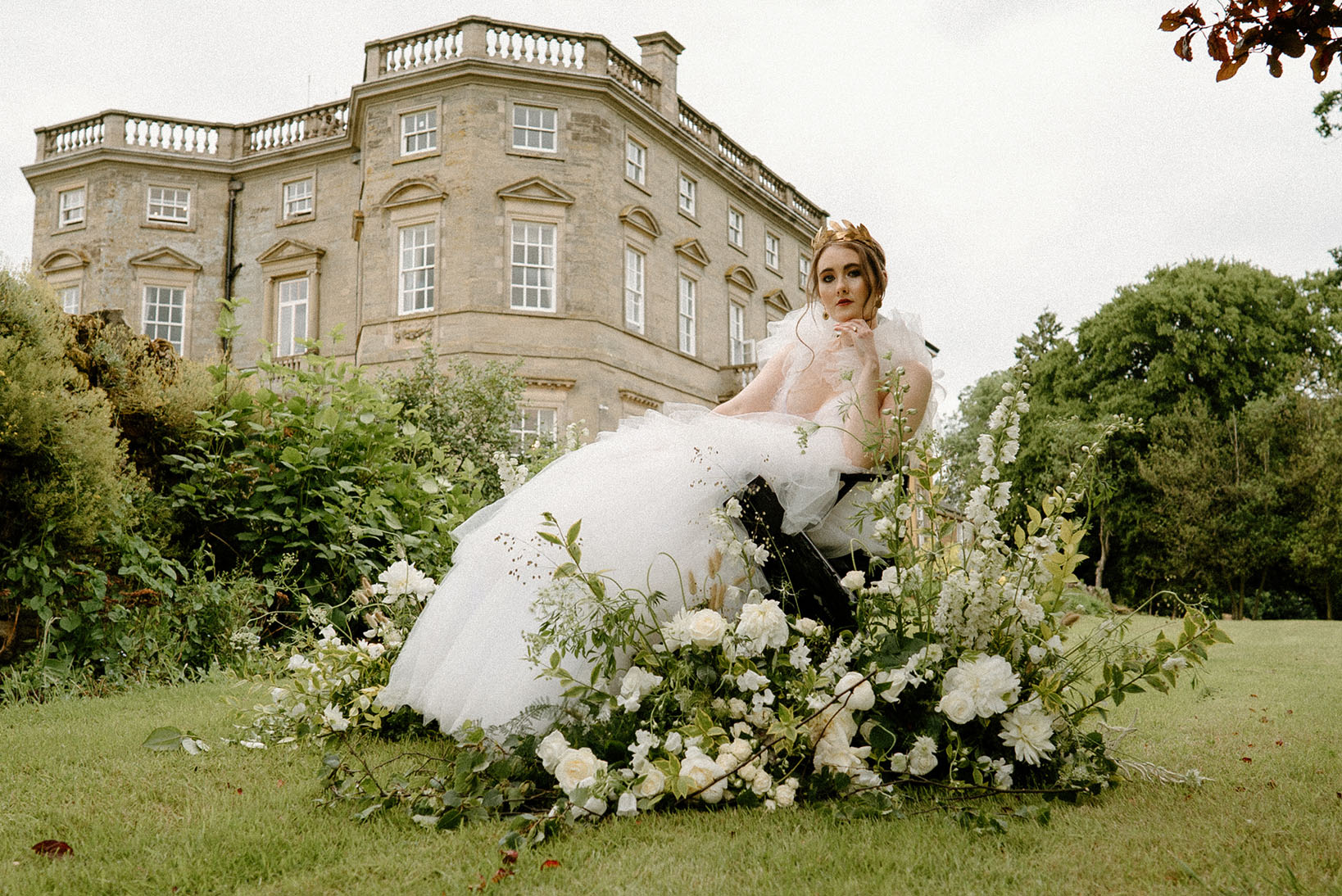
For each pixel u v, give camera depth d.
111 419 4.88
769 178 26.86
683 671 2.42
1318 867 1.78
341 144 22.86
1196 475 25.89
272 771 2.61
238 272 24.17
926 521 2.76
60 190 24.86
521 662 2.62
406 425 6.46
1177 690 4.36
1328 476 24.52
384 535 5.77
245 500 5.54
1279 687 4.57
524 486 3.09
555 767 2.25
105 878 1.79
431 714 2.79
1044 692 2.41
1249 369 29.03
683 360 22.05
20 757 2.71
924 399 2.90
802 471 2.75
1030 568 2.59
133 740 2.96
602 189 19.59
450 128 19.03
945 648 2.51
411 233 19.31
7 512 4.32
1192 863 1.81
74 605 4.47
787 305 26.84
